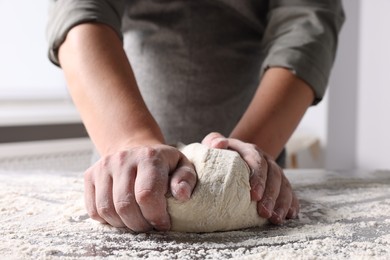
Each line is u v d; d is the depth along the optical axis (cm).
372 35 181
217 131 78
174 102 78
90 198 45
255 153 50
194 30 77
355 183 71
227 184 45
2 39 156
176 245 41
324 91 67
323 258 38
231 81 78
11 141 144
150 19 78
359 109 188
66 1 62
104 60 56
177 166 45
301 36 67
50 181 68
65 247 40
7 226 46
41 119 152
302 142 182
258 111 60
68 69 58
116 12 65
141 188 41
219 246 41
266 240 43
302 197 61
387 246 41
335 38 72
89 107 53
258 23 79
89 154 159
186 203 44
